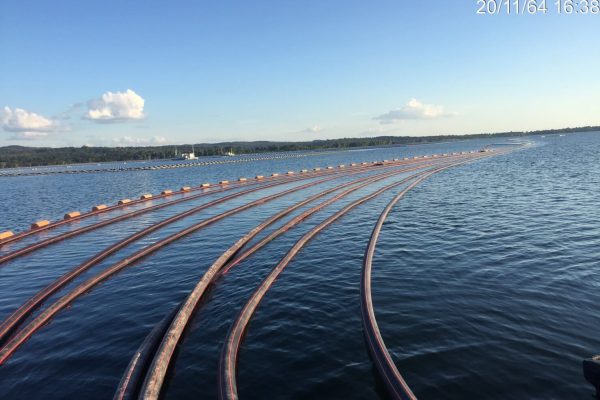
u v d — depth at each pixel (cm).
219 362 945
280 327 1127
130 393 828
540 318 1079
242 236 2244
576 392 785
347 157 15250
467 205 2852
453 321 1088
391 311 1170
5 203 5031
